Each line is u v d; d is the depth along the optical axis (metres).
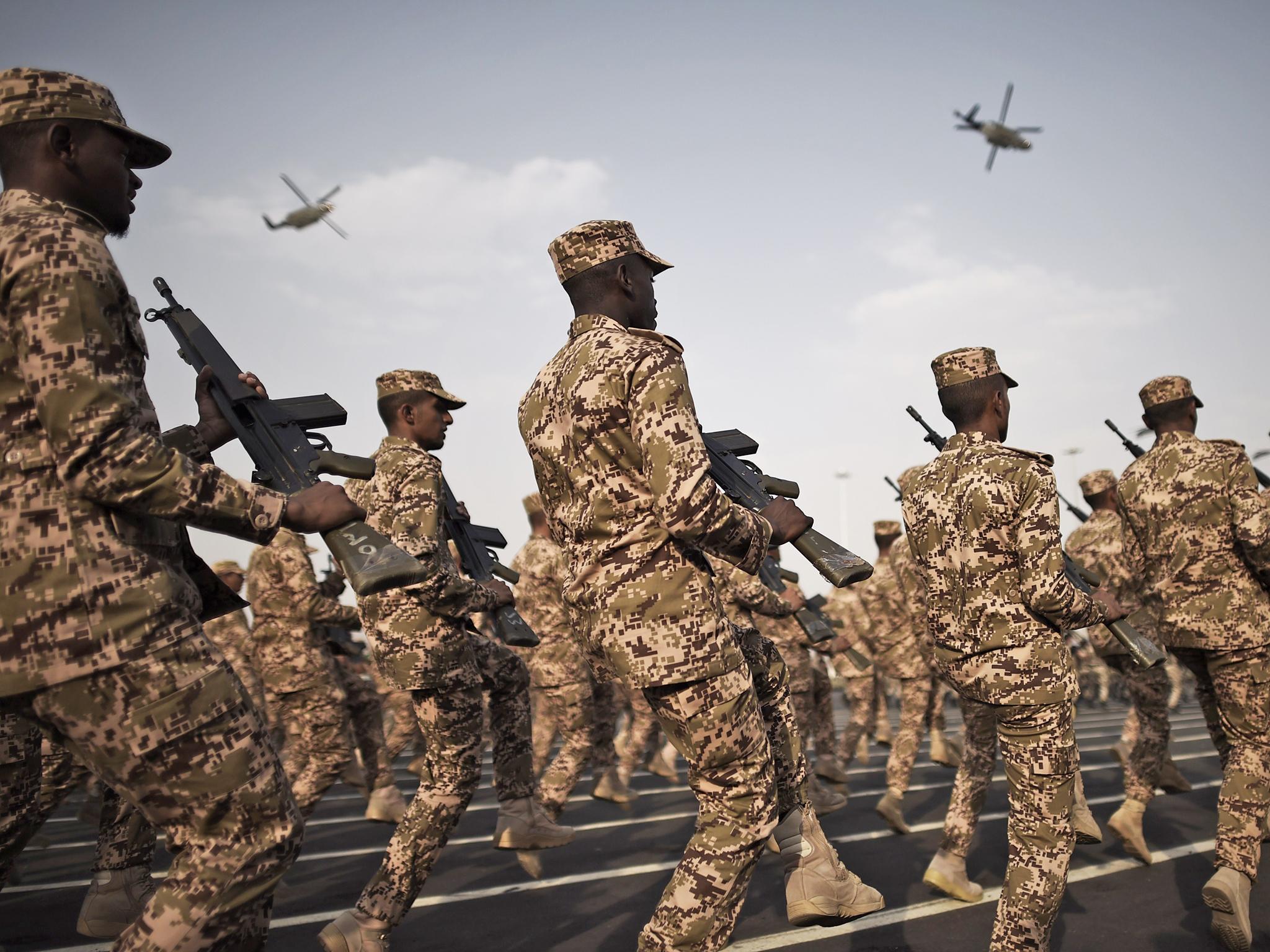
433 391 4.19
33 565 1.86
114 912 3.88
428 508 3.73
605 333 2.60
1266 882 4.75
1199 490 4.52
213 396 2.60
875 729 10.25
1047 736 3.33
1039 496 3.37
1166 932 4.14
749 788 2.52
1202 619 4.45
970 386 3.80
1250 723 4.25
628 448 2.47
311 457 2.30
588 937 4.19
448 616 3.69
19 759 2.45
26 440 1.90
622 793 7.55
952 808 4.71
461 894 4.93
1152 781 5.26
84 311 1.89
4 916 4.56
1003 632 3.41
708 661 2.45
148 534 2.03
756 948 3.98
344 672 6.75
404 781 9.44
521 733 4.62
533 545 6.81
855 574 2.62
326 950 3.43
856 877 2.91
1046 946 3.27
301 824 2.09
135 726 1.89
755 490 2.81
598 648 2.55
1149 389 4.97
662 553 2.48
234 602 2.35
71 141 2.08
